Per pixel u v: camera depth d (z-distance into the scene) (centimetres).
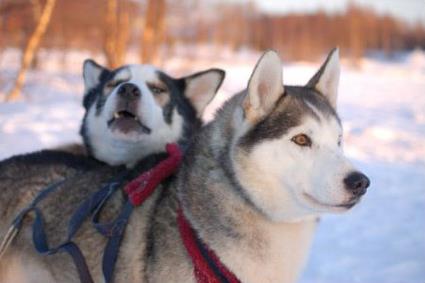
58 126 1185
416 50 5981
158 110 381
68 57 2438
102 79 417
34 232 293
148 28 1659
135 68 398
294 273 272
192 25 3005
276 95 273
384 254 552
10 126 1140
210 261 259
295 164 260
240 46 5591
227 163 264
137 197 276
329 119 273
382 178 887
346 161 259
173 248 264
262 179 259
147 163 314
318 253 555
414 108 2020
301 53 5181
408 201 747
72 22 2080
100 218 288
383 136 1365
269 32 5631
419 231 622
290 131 263
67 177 322
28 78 1883
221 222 259
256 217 261
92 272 283
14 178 327
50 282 302
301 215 261
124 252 273
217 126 280
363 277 493
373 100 2272
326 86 303
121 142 369
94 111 385
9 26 1884
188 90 417
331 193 251
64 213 298
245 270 260
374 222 657
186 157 284
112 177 312
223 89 2006
